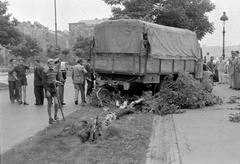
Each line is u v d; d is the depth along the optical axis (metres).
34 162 5.00
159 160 5.25
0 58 65.12
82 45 50.44
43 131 7.11
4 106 11.62
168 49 12.05
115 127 6.65
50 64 8.20
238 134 6.84
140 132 6.80
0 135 7.02
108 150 5.52
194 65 14.48
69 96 14.73
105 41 11.59
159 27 11.49
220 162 5.09
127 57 10.80
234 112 9.72
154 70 11.24
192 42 14.20
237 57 16.88
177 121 8.36
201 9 21.30
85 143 5.98
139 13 19.64
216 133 6.95
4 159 5.18
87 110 9.89
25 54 49.44
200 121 8.31
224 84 21.09
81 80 11.62
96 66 11.70
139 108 10.16
